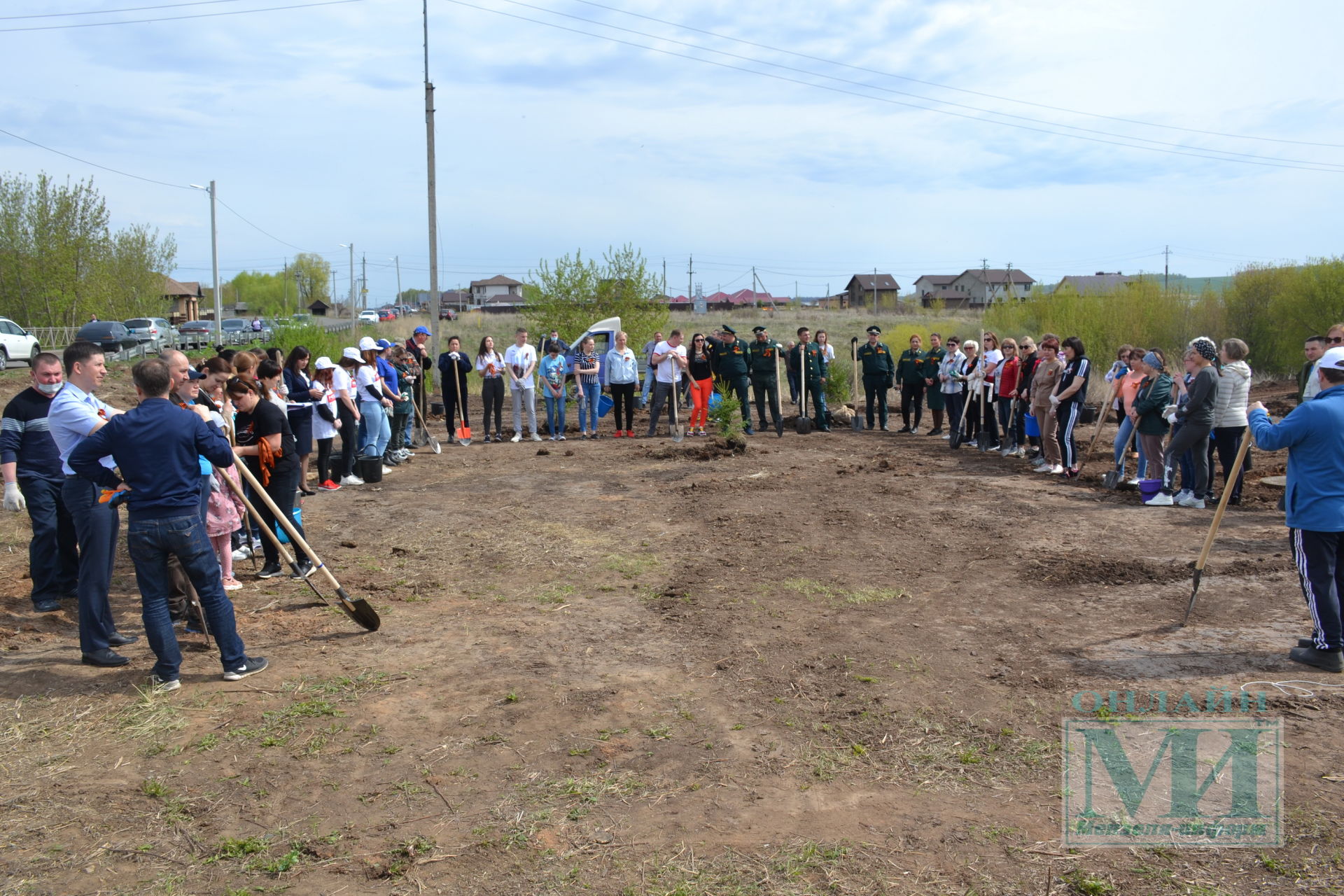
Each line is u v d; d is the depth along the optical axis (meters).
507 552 8.46
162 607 5.26
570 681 5.36
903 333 32.84
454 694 5.19
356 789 4.13
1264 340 23.11
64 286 43.22
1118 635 5.98
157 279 56.09
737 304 89.38
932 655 5.67
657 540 8.87
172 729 4.75
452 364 16.39
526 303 26.67
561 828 3.79
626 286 25.69
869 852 3.57
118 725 4.79
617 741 4.59
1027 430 13.23
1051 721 4.71
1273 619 6.21
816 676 5.37
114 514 5.71
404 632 6.26
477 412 22.22
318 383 11.61
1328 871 3.36
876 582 7.30
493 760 4.40
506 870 3.50
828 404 22.17
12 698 5.13
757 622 6.35
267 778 4.24
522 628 6.33
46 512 6.72
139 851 3.65
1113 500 10.41
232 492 7.17
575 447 15.59
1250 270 23.59
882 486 11.37
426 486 11.96
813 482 11.72
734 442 14.58
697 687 5.25
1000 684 5.21
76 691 5.25
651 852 3.60
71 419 5.67
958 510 9.91
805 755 4.39
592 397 17.19
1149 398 10.28
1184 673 5.30
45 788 4.15
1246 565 7.46
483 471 13.17
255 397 7.39
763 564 7.87
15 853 3.64
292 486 7.57
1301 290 21.75
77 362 5.76
